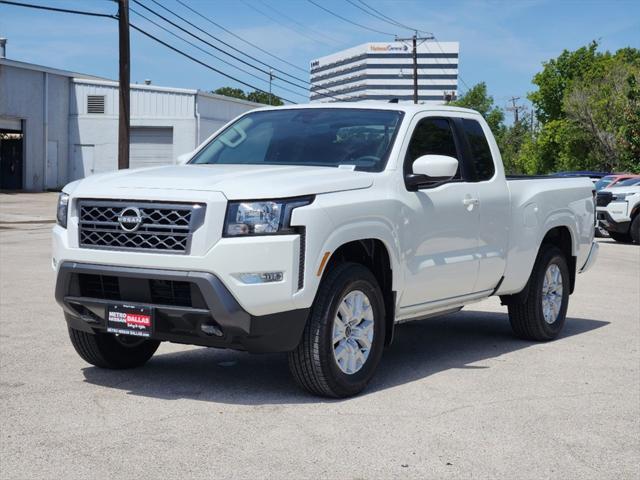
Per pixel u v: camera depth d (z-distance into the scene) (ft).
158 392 18.29
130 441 14.75
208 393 18.31
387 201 19.10
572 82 209.97
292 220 16.88
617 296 36.55
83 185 18.15
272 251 16.65
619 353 24.03
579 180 28.22
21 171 142.72
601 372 21.39
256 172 18.29
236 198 16.76
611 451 14.98
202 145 22.77
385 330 19.86
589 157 193.88
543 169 225.97
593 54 219.41
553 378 20.57
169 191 17.03
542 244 26.17
